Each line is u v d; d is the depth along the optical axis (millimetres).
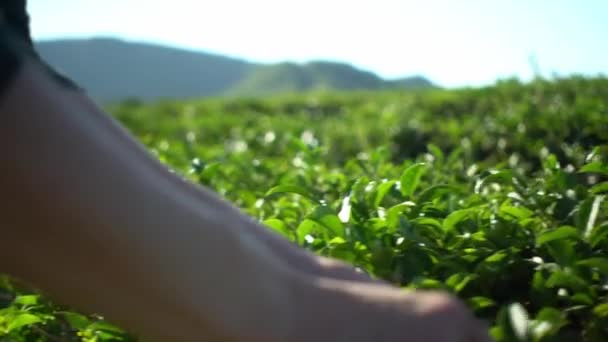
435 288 1709
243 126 9227
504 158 5277
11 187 937
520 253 1995
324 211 1962
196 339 972
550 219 2156
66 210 933
